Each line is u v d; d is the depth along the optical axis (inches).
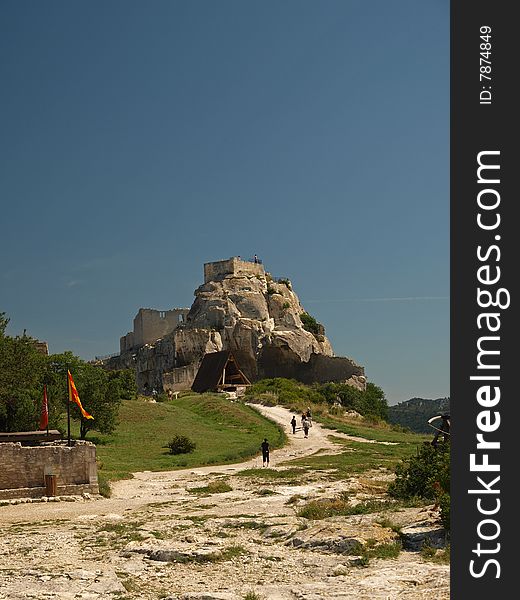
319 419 2989.7
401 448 2034.9
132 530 831.1
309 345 5388.8
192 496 1192.2
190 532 799.1
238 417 2812.5
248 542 733.9
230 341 5251.0
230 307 5408.5
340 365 5315.0
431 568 569.9
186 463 1755.7
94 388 2130.9
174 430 2396.7
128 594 553.0
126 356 5944.9
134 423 2476.6
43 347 2635.3
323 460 1701.5
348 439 2359.7
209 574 614.9
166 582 592.4
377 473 1387.8
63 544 775.1
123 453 1943.9
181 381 4945.9
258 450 1993.1
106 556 700.0
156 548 699.4
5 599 541.3
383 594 506.0
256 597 520.4
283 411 3201.3
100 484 1286.9
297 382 4899.1
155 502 1126.4
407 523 721.0
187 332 5206.7
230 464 1771.7
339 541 674.2
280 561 649.0
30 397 1886.1
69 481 1233.4
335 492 1048.2
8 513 1066.1
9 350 1914.4
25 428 1850.4
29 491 1194.6
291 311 5733.3
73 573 620.4
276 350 5241.1
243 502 1039.6
